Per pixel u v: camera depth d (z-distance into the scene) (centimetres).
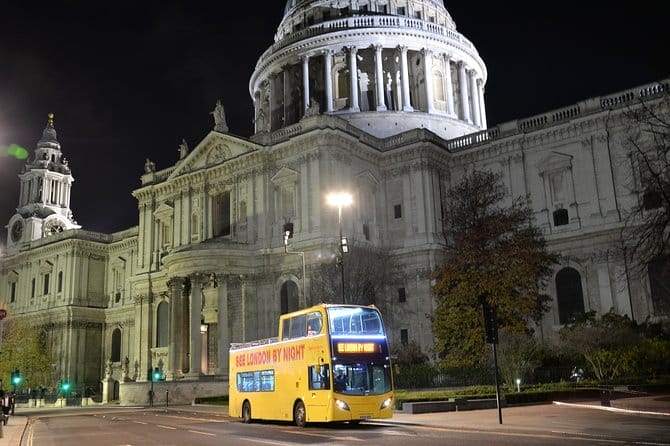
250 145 6825
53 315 9919
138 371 7569
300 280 6144
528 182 6581
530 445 1936
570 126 6331
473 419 2930
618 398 3891
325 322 3039
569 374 4878
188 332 6519
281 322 3441
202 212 7244
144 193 8019
